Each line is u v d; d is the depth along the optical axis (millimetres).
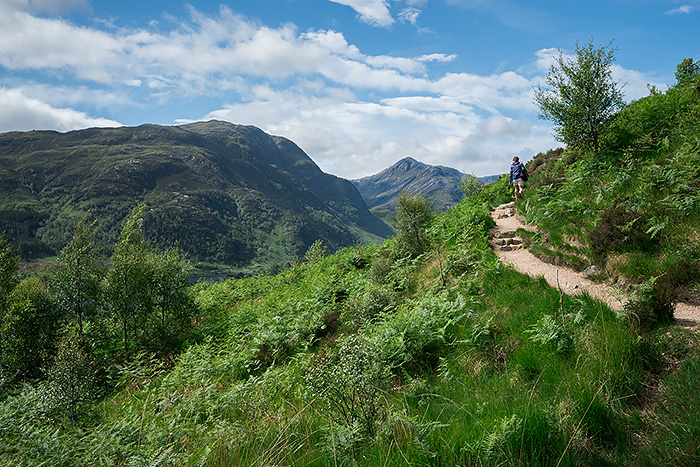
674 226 7535
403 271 12555
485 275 9102
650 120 13195
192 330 15711
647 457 3135
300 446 4250
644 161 10898
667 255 6988
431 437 3744
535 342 5426
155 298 14594
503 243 12492
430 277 11367
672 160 9555
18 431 6641
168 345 14094
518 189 17031
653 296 5309
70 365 8188
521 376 4918
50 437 6383
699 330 4699
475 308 7680
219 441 4922
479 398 4625
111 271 13984
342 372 4660
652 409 3693
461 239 12766
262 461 4078
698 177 8344
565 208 11555
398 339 6738
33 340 12773
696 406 3373
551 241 10555
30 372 12664
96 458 5504
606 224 8609
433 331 7039
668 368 4215
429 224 15500
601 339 4828
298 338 10383
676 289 5746
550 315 5980
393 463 3475
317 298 13820
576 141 13469
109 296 13734
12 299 13367
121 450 5504
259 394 6570
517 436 3385
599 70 12586
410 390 5469
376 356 5375
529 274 8953
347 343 7188
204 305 18203
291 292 17000
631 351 4449
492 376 5305
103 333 13781
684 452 2980
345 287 14266
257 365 9555
